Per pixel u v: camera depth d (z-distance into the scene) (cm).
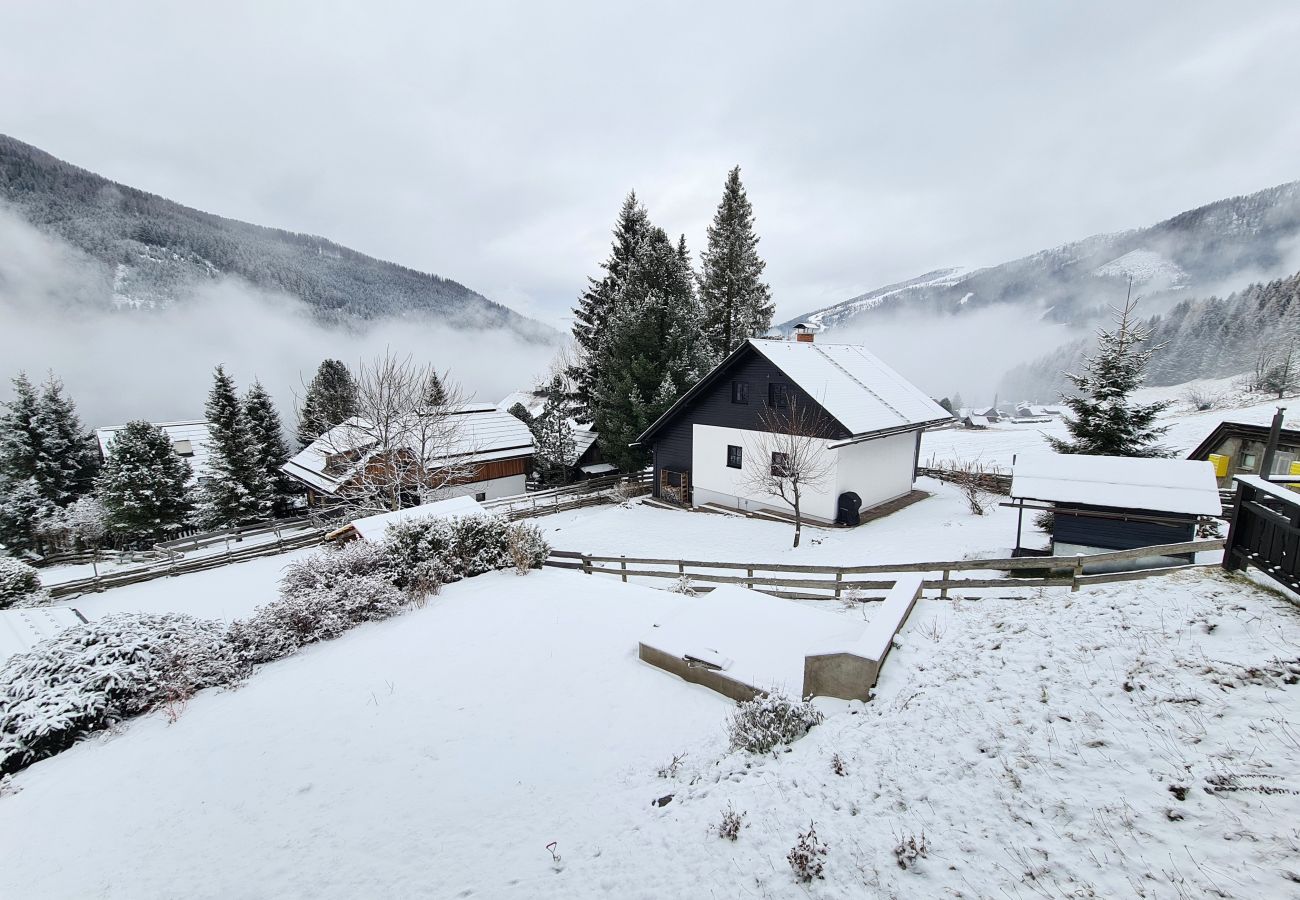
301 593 1153
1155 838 373
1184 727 465
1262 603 623
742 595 1008
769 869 429
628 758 652
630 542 2073
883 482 2286
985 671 630
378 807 598
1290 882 320
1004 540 1652
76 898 518
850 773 518
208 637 998
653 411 2734
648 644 862
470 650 942
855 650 668
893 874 397
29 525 2875
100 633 943
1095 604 720
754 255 3534
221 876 525
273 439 3544
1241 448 2186
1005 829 414
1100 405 1903
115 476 2673
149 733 808
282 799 624
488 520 1441
